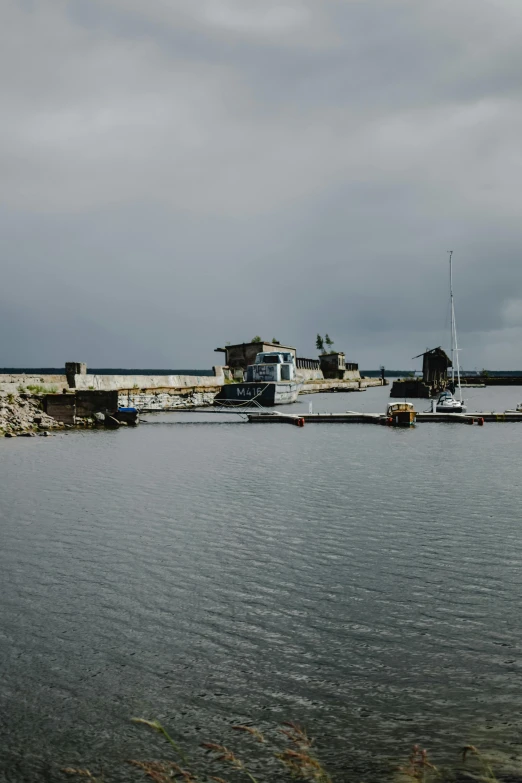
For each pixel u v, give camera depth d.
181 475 22.05
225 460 26.23
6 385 41.28
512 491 18.97
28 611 9.69
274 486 19.86
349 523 14.94
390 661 8.05
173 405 58.91
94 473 22.42
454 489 19.31
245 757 6.17
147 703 7.14
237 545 13.12
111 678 7.69
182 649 8.45
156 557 12.34
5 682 7.59
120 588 10.66
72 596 10.30
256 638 8.77
